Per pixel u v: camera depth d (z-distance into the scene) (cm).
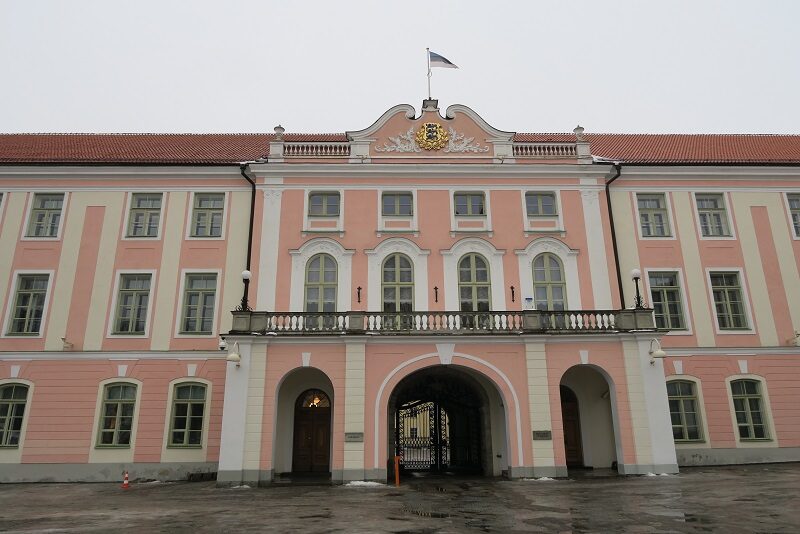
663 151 2819
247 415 1886
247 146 2834
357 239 2336
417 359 1972
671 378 2289
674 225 2472
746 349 2341
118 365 2236
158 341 2259
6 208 2402
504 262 2328
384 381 1950
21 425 2172
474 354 1986
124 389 2228
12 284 2309
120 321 2300
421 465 2381
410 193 2420
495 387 2080
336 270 2308
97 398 2202
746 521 1091
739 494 1432
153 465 2138
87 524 1173
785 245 2483
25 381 2211
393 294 2288
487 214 2388
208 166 2444
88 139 2909
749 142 2986
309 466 2166
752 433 2266
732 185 2541
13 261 2338
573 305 2289
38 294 2328
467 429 2372
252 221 2397
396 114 2508
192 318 2309
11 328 2273
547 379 1961
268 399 1905
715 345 2336
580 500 1405
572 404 2262
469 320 2030
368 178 2416
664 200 2519
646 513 1202
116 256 2358
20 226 2380
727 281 2445
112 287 2320
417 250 2328
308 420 2212
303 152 2452
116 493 1741
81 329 2269
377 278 2294
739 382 2320
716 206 2539
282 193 2383
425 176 2425
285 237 2325
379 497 1526
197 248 2373
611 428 2222
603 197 2445
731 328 2367
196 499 1551
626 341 1997
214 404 2198
